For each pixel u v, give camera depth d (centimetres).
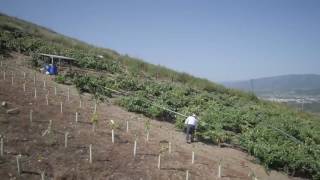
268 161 2061
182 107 2838
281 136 2536
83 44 4766
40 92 2291
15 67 2902
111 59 4247
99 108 2331
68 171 1375
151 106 2589
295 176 2072
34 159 1397
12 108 1814
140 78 3697
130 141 1828
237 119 2680
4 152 1385
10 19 4966
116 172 1462
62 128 1742
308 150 2369
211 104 3094
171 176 1555
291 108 4488
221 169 1803
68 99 2317
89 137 1723
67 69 3231
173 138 2153
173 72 4306
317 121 3959
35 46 3612
